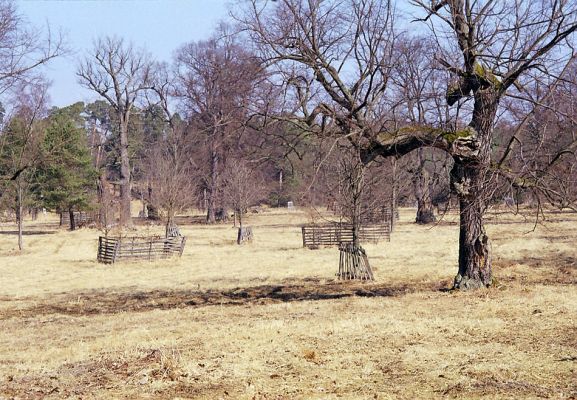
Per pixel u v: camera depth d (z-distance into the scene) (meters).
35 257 36.47
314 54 17.17
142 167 66.75
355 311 14.98
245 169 46.09
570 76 14.58
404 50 32.72
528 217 48.56
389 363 9.70
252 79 16.83
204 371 9.41
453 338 11.27
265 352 10.57
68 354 11.45
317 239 37.41
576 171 14.82
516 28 14.44
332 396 8.10
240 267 28.89
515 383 8.37
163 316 16.36
